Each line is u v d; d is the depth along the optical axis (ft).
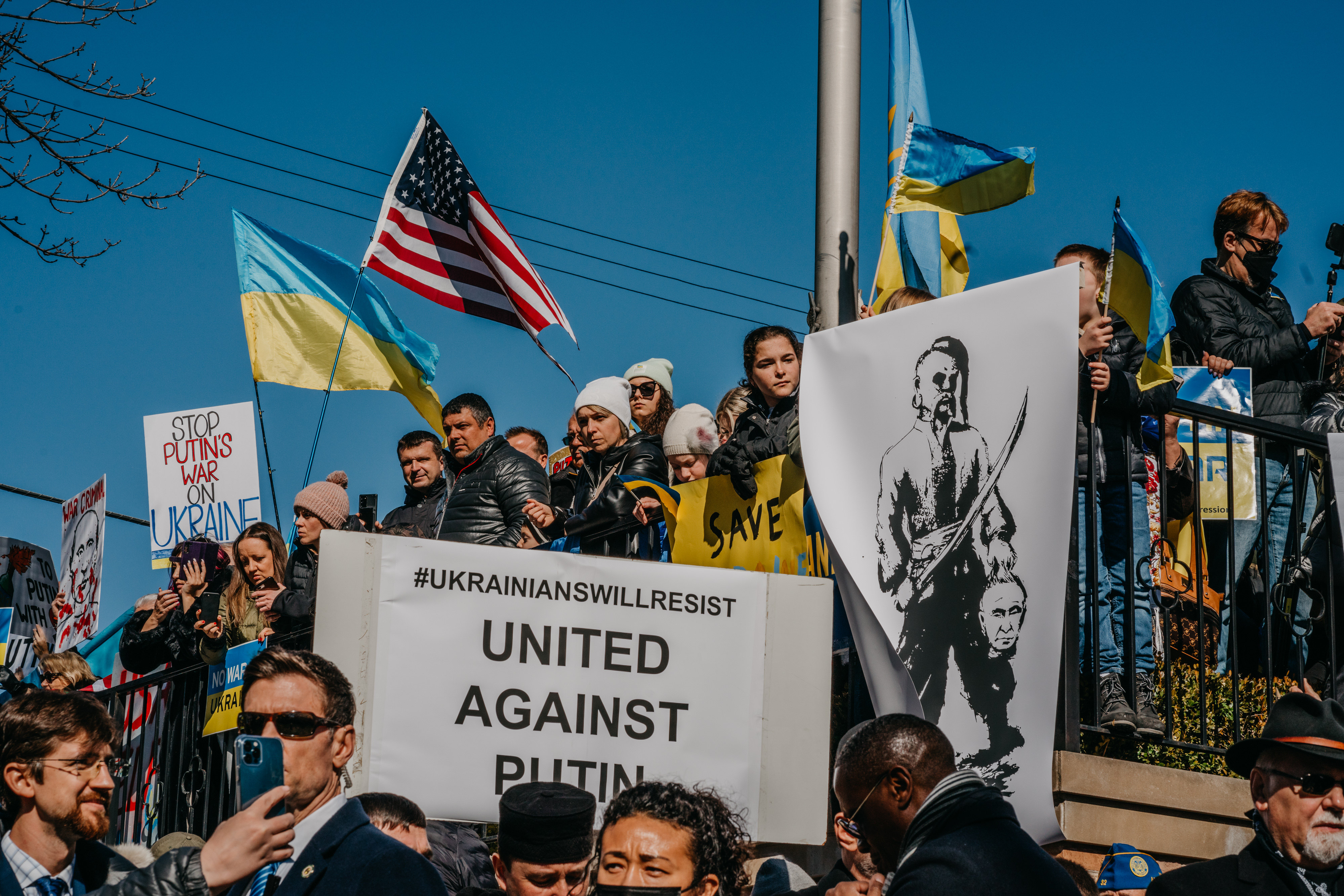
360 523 26.89
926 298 20.49
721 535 19.53
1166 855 17.13
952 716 15.15
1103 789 16.65
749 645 17.49
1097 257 20.25
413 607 17.03
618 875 12.41
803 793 17.25
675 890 12.34
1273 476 22.17
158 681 27.84
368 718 16.71
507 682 16.98
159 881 10.85
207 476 33.12
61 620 39.60
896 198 21.45
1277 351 22.20
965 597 15.29
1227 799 17.62
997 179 21.15
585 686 17.10
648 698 17.16
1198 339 23.12
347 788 16.48
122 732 29.19
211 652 25.86
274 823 11.23
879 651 15.72
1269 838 14.19
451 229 28.86
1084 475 18.63
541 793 13.75
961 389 15.75
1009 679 14.87
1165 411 18.70
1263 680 20.20
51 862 13.14
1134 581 17.99
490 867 18.78
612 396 24.68
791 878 15.62
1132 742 18.24
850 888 13.37
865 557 15.92
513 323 28.73
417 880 12.06
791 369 19.53
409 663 16.89
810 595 17.76
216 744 26.03
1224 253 23.26
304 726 12.71
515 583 17.22
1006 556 15.12
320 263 31.09
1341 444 18.17
